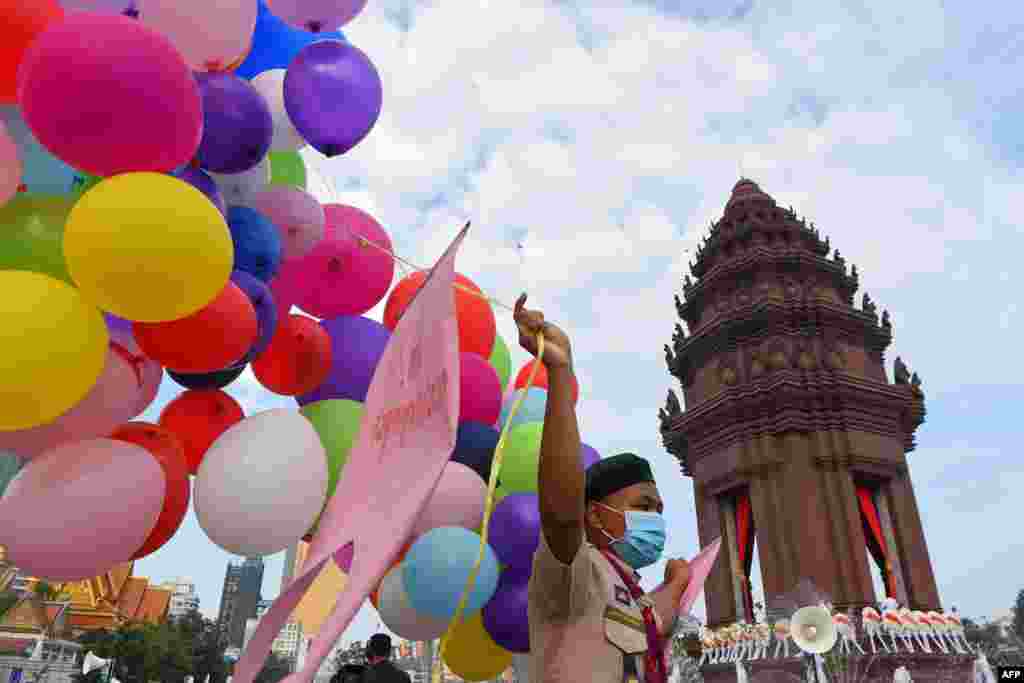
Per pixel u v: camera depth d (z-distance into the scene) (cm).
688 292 3441
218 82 314
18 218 262
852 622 2222
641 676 142
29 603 5209
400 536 125
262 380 403
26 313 228
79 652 5322
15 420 235
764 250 3120
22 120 284
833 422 2672
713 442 2884
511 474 419
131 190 236
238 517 312
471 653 444
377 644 544
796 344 2855
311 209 396
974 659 2164
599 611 142
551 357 144
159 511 292
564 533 136
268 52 416
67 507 258
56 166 288
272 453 322
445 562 370
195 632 7069
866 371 2919
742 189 3547
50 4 267
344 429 380
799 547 2462
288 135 405
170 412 358
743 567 2772
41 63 230
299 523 328
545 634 141
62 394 240
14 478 270
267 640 164
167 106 241
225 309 292
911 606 2502
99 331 253
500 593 413
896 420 2794
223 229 256
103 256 229
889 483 2706
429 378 154
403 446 157
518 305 151
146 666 5322
